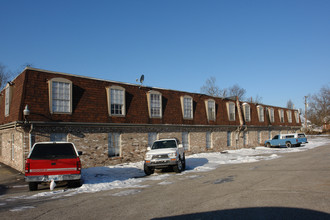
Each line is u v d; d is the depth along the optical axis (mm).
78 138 17078
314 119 74062
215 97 30062
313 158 18969
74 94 17266
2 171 15820
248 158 20953
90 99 18000
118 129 19438
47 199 8367
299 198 7062
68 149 10648
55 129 16094
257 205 6496
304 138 35969
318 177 10492
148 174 14477
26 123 14844
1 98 20969
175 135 23906
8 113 17500
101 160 18125
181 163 15125
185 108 25188
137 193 8820
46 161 9984
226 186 9430
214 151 28578
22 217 6180
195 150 26047
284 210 5961
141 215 6043
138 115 20797
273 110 42281
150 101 21906
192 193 8414
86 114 17531
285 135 35750
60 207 7105
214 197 7648
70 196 8711
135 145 20469
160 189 9445
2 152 20500
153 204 7082
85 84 18016
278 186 8961
